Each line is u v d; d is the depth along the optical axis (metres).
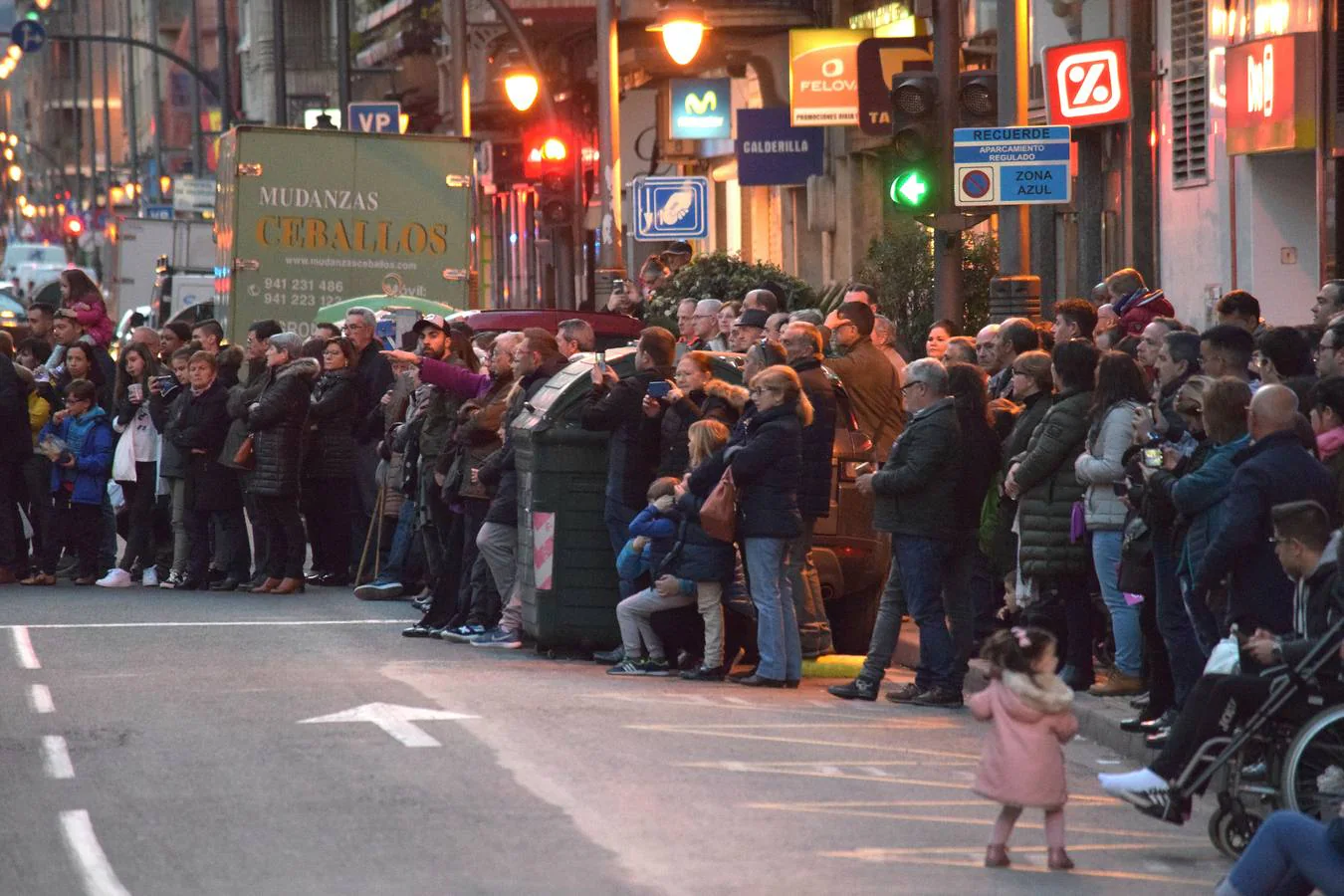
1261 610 23.23
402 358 39.50
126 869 20.14
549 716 28.44
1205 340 26.78
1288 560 21.98
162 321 95.81
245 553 47.47
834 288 69.12
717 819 22.30
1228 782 21.61
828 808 23.14
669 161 96.50
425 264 61.78
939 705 31.05
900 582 31.66
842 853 21.02
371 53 141.88
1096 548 29.77
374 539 47.78
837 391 36.31
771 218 94.69
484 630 37.84
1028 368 31.62
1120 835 22.73
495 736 26.73
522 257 121.81
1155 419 27.77
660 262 63.56
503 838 21.16
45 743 26.67
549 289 114.88
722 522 32.06
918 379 31.28
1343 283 31.83
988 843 21.98
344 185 61.19
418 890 19.19
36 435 49.06
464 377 39.41
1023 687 20.83
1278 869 18.25
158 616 41.38
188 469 46.97
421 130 143.00
